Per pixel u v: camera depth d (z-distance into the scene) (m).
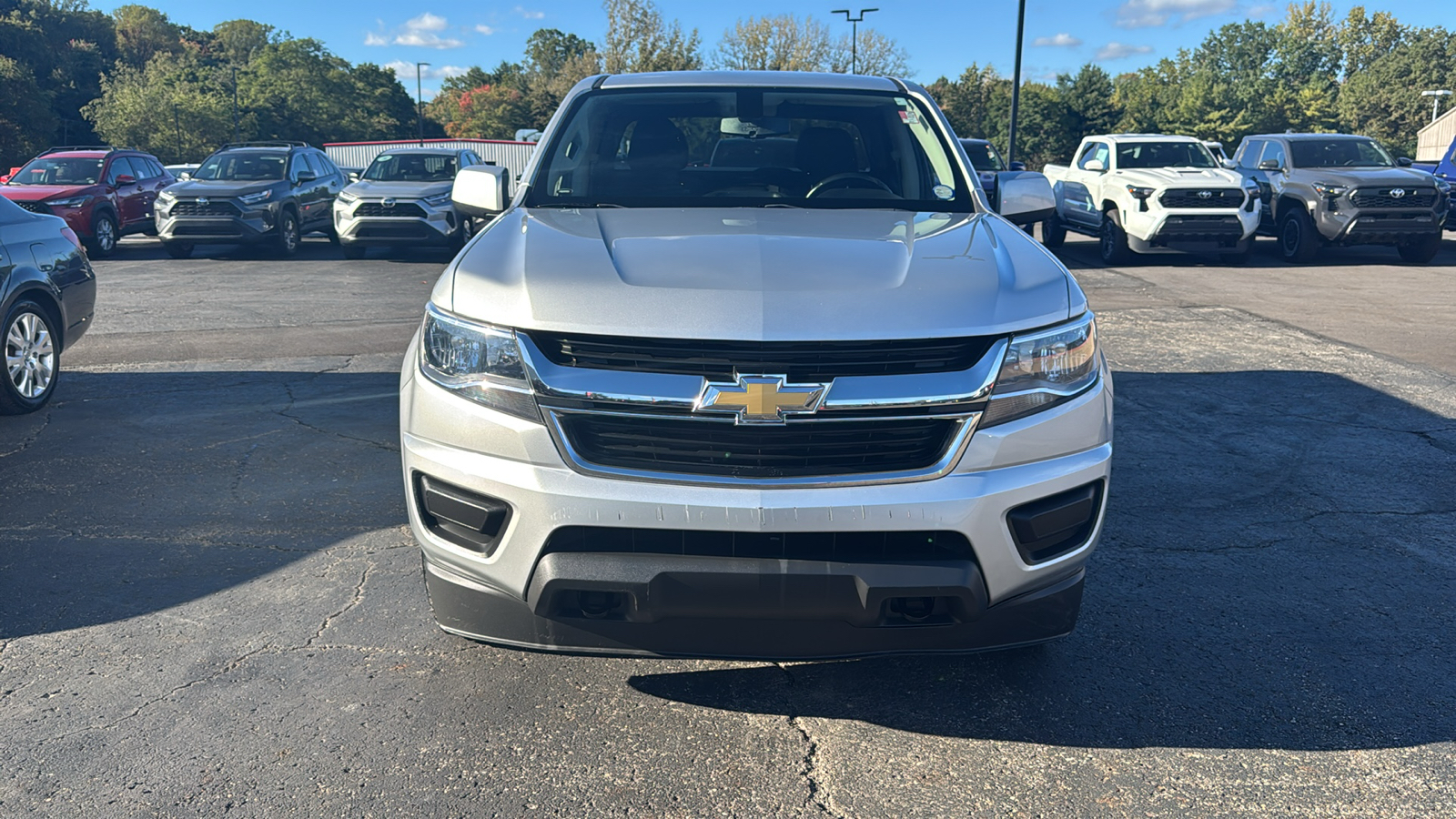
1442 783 2.53
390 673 3.01
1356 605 3.56
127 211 16.81
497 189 3.84
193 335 8.57
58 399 6.27
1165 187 13.80
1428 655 3.20
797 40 59.16
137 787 2.46
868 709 2.86
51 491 4.59
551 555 2.46
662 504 2.38
